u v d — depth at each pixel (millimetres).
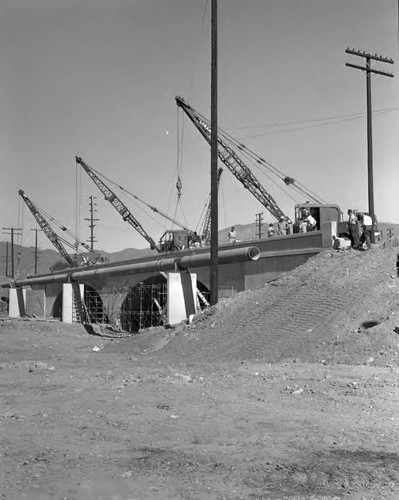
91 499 5668
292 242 31156
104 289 52188
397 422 9164
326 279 24625
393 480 6301
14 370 17500
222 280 35812
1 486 5953
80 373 16344
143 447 7605
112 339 38312
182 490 5980
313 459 7066
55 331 44469
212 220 29516
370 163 35625
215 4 29750
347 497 5785
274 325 22609
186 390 12367
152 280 47344
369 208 35469
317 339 19219
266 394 11906
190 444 7793
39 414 9750
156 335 30844
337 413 9914
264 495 5848
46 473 6426
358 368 15445
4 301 96250
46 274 71062
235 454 7293
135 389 12484
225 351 22141
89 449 7480
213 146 29375
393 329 17828
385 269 22828
